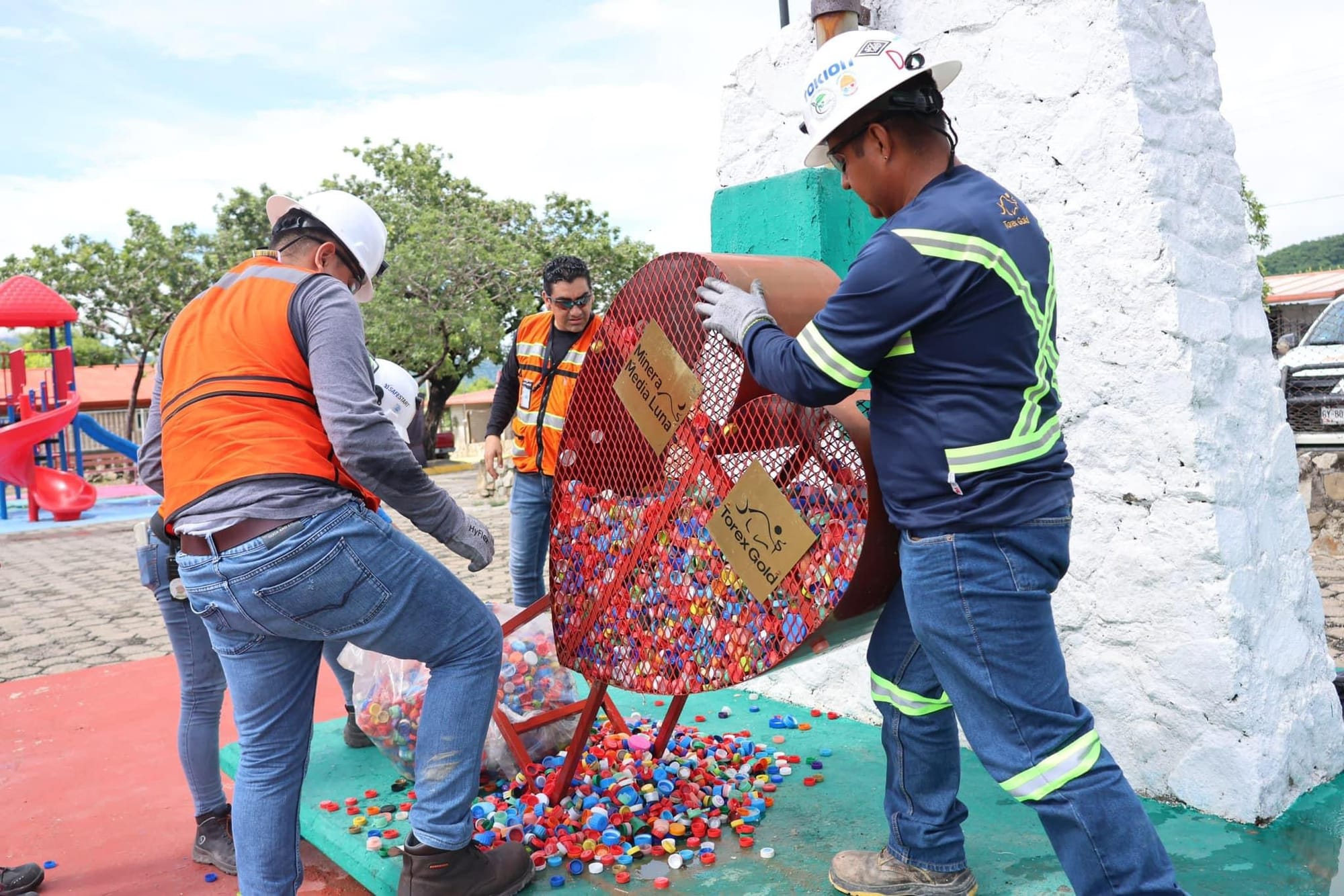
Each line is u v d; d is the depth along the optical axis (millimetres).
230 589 2158
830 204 3471
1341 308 10359
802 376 2010
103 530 14867
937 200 1938
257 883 2299
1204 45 3182
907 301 1891
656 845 2779
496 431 4680
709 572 2555
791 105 3807
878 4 3439
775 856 2688
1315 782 2973
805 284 2568
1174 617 2822
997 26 3115
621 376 2771
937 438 1942
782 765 3266
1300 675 2969
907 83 2033
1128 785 1949
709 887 2535
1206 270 2932
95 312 32094
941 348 1923
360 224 2580
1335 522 8102
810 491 2334
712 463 2545
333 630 2248
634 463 2773
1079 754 1924
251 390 2205
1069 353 3006
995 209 1931
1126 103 2832
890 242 1912
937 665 2041
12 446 15625
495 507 15477
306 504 2162
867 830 2814
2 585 9938
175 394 2275
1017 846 2664
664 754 3271
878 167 2084
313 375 2193
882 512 2215
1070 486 2047
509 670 3363
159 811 3480
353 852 2789
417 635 2354
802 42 3730
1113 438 2924
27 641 7070
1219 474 2793
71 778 3838
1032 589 1932
